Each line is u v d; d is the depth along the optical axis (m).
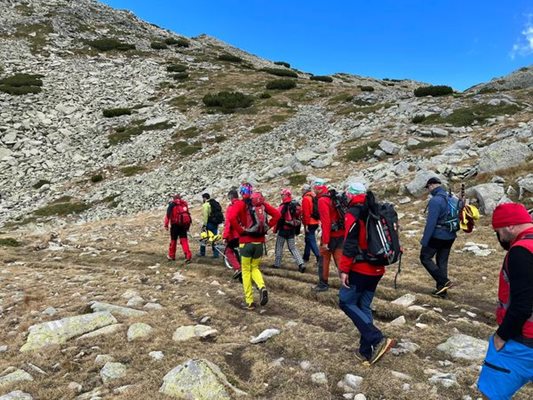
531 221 3.44
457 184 15.16
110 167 30.84
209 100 41.09
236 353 5.82
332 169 22.48
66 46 55.66
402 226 12.86
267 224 8.13
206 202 12.66
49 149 33.09
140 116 39.47
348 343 5.98
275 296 8.47
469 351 5.63
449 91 34.44
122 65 52.94
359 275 5.27
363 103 36.84
